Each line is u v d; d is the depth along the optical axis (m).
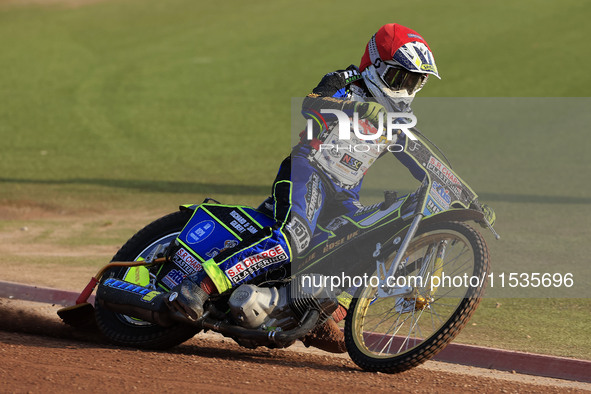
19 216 44.44
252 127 74.62
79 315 18.78
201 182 53.91
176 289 17.09
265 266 17.00
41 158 62.72
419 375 17.03
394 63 16.91
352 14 128.75
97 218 43.50
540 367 18.88
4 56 109.06
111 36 121.56
